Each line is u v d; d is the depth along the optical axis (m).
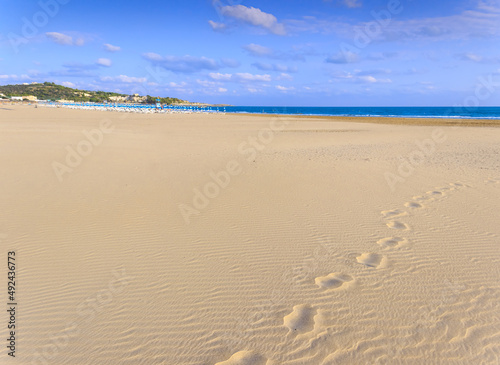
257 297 3.91
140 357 3.01
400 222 6.38
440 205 7.43
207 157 13.74
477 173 10.82
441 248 5.21
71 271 4.44
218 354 3.06
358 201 7.74
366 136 24.08
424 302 3.81
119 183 9.09
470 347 3.14
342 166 12.05
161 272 4.45
